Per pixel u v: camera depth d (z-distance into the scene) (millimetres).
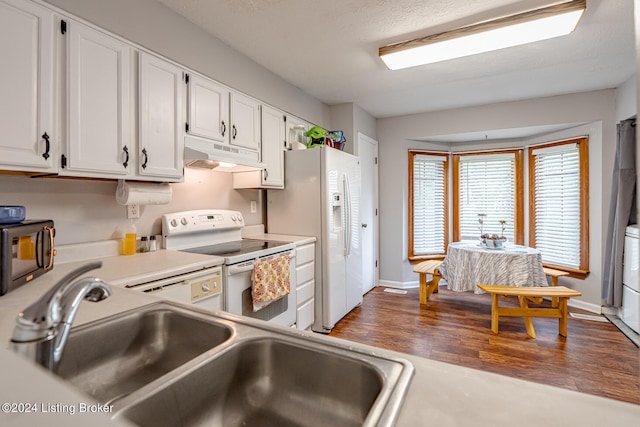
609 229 3031
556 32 2082
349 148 3682
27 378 434
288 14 2010
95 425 344
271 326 842
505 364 2223
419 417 467
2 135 1232
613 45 2355
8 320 841
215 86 2240
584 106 3297
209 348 878
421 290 3537
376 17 2041
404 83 3104
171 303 1021
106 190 1854
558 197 3658
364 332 2793
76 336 817
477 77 2949
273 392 772
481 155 4266
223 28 2162
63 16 1421
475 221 4289
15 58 1266
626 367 2168
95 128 1539
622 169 2910
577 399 514
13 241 1100
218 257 1871
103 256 1815
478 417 468
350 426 661
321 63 2680
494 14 2004
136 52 1739
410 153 4262
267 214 3105
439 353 2391
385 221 4344
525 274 2906
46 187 1602
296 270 2561
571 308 3383
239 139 2449
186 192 2379
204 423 668
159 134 1845
